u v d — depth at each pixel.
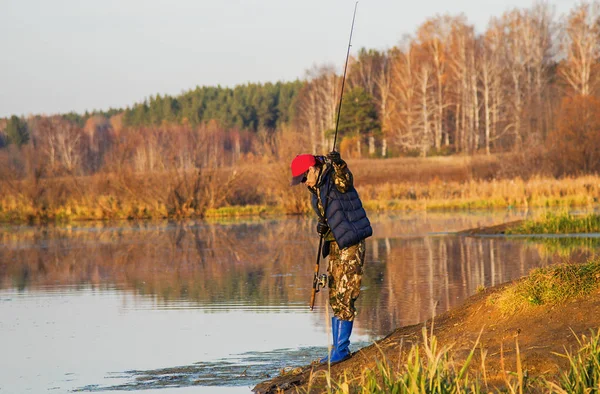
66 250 45.06
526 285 15.16
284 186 74.12
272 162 75.75
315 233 51.09
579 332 13.25
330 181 14.34
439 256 34.28
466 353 13.45
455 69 159.12
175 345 18.48
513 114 149.12
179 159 78.19
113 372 16.23
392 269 30.53
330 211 14.32
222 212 75.06
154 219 73.94
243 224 62.12
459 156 138.75
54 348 18.73
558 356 12.53
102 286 29.52
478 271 28.69
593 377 11.05
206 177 76.88
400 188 84.56
